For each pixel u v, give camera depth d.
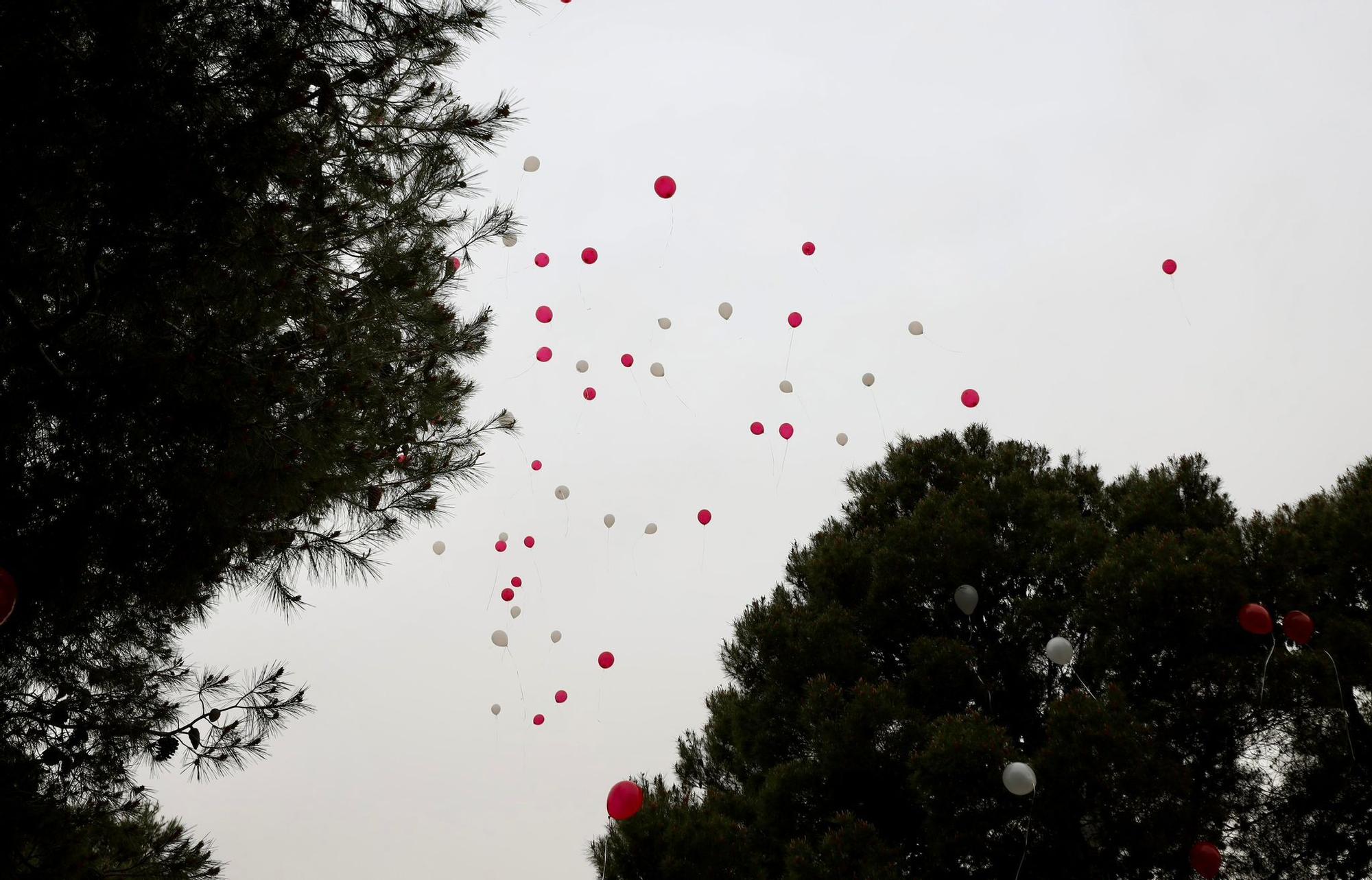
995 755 4.28
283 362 2.81
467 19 3.05
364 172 3.08
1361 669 4.55
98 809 2.96
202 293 2.73
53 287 2.55
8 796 2.62
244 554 3.17
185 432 2.61
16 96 2.20
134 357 2.56
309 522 3.50
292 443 2.84
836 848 4.38
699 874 4.17
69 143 2.33
